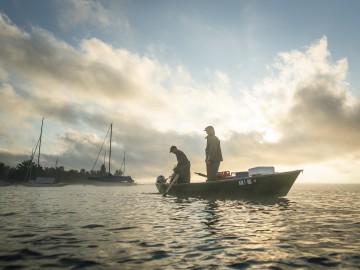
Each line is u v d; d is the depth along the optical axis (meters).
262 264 2.42
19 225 4.54
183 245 3.12
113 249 2.94
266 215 5.72
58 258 2.62
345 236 3.59
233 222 4.81
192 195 10.88
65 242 3.27
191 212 6.32
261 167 9.84
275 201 9.50
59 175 108.12
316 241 3.30
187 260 2.54
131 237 3.56
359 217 5.54
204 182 10.31
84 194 17.28
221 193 9.90
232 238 3.48
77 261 2.52
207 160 10.48
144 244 3.17
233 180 9.54
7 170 87.12
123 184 51.31
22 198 12.51
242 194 9.51
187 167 12.12
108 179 50.09
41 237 3.56
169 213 6.19
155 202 9.41
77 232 3.90
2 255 2.72
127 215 5.88
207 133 10.59
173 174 12.34
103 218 5.41
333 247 3.01
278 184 9.03
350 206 8.38
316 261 2.50
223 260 2.54
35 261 2.52
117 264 2.43
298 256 2.66
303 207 7.59
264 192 9.27
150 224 4.64
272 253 2.78
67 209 7.23
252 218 5.29
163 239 3.43
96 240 3.38
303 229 4.11
